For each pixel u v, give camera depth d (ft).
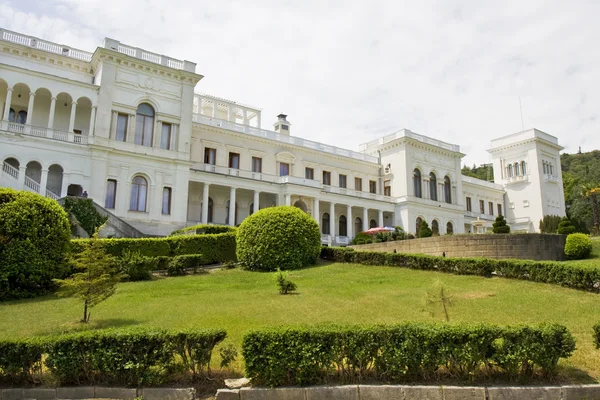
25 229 55.36
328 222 177.17
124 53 118.62
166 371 26.89
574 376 27.68
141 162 117.08
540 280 56.18
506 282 57.31
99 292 41.29
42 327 39.34
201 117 148.36
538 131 239.71
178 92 127.65
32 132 103.09
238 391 25.38
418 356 26.81
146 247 78.48
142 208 116.16
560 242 80.79
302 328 27.61
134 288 59.57
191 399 25.55
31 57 114.73
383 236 134.10
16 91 110.93
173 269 72.59
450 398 25.36
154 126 122.11
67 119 117.91
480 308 44.86
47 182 105.40
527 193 237.04
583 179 276.21
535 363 27.20
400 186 192.95
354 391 25.58
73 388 26.25
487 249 77.87
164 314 43.75
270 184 148.05
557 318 40.52
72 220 91.30
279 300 50.31
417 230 189.06
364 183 196.65
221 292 56.54
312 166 177.06
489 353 27.04
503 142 252.42
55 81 108.78
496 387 25.86
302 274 71.46
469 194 231.09
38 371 28.02
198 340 27.02
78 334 27.68
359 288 57.36
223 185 137.69
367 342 27.07
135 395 25.82
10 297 53.11
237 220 148.46
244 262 81.30
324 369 27.58
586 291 50.80
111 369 26.53
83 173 107.04
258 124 176.96
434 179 206.69
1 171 94.12
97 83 118.42
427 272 67.36
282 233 80.23
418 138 202.49
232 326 38.50
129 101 118.42
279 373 26.04
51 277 57.16
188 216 135.74
